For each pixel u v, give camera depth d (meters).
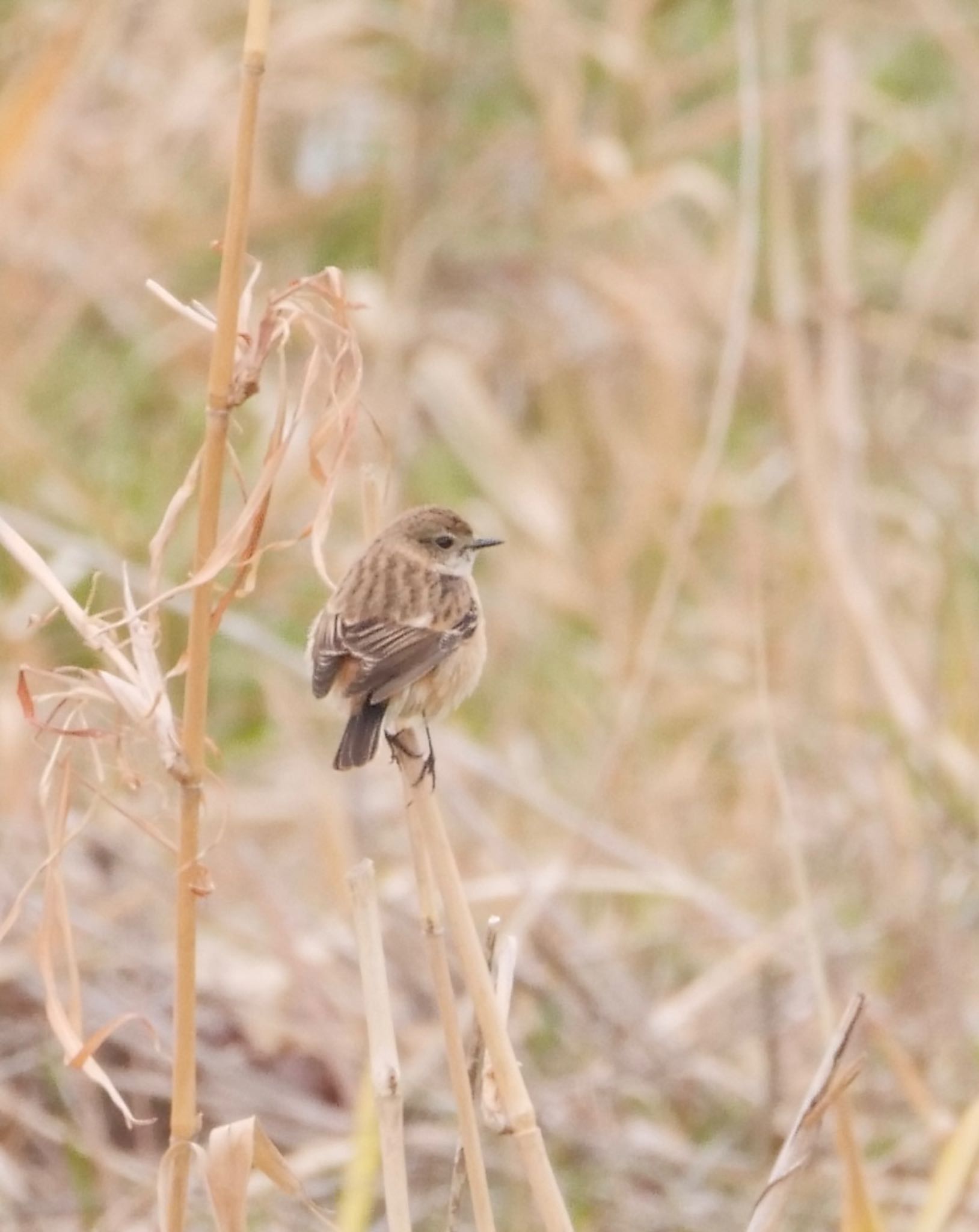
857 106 16.25
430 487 15.26
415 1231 9.62
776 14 13.91
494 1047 6.45
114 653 6.19
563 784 13.30
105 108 16.06
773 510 14.86
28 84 13.16
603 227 16.50
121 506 13.83
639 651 13.30
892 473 14.69
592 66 17.62
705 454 11.10
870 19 17.25
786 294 13.44
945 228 15.95
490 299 16.64
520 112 17.22
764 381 15.55
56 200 15.19
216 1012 10.77
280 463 6.03
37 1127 9.63
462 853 12.39
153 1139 10.07
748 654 13.54
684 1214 9.83
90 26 13.72
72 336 15.66
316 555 6.20
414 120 15.73
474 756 11.41
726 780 13.26
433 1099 10.32
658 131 16.48
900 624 13.88
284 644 12.70
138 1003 10.62
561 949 11.15
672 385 15.08
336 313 6.20
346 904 11.09
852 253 17.09
